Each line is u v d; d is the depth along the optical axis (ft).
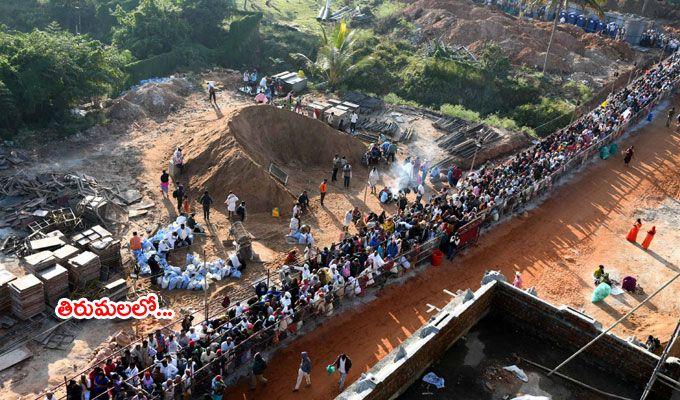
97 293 73.87
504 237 100.58
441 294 84.12
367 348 72.43
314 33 205.36
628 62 204.85
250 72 173.06
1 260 77.46
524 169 114.01
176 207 97.40
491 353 47.03
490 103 170.40
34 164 102.78
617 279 91.86
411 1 240.94
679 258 98.84
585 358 47.24
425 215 94.07
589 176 124.47
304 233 91.97
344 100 152.56
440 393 42.55
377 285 83.82
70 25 185.26
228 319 68.13
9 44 115.65
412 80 173.17
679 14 260.42
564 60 192.65
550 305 48.29
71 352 65.98
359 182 116.06
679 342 74.38
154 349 62.44
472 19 215.10
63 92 117.50
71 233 84.69
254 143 112.37
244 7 213.87
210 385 62.64
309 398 64.28
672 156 135.74
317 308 74.79
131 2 190.29
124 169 106.22
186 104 137.18
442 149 132.46
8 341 66.33
